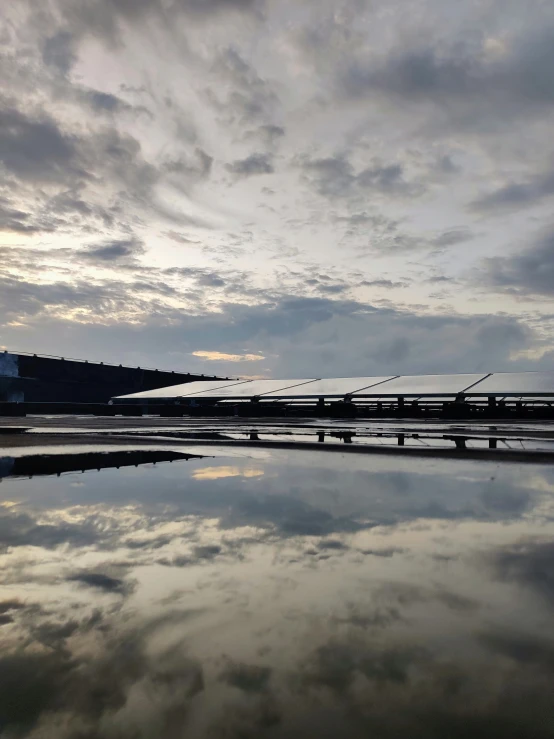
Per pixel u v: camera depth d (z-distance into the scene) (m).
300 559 3.30
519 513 4.66
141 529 4.08
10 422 25.62
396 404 33.03
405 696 1.75
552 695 1.76
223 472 7.36
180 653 2.06
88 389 56.81
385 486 6.16
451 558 3.33
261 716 1.64
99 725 1.60
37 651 2.08
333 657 2.03
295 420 29.42
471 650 2.08
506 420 28.47
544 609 2.51
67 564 3.20
